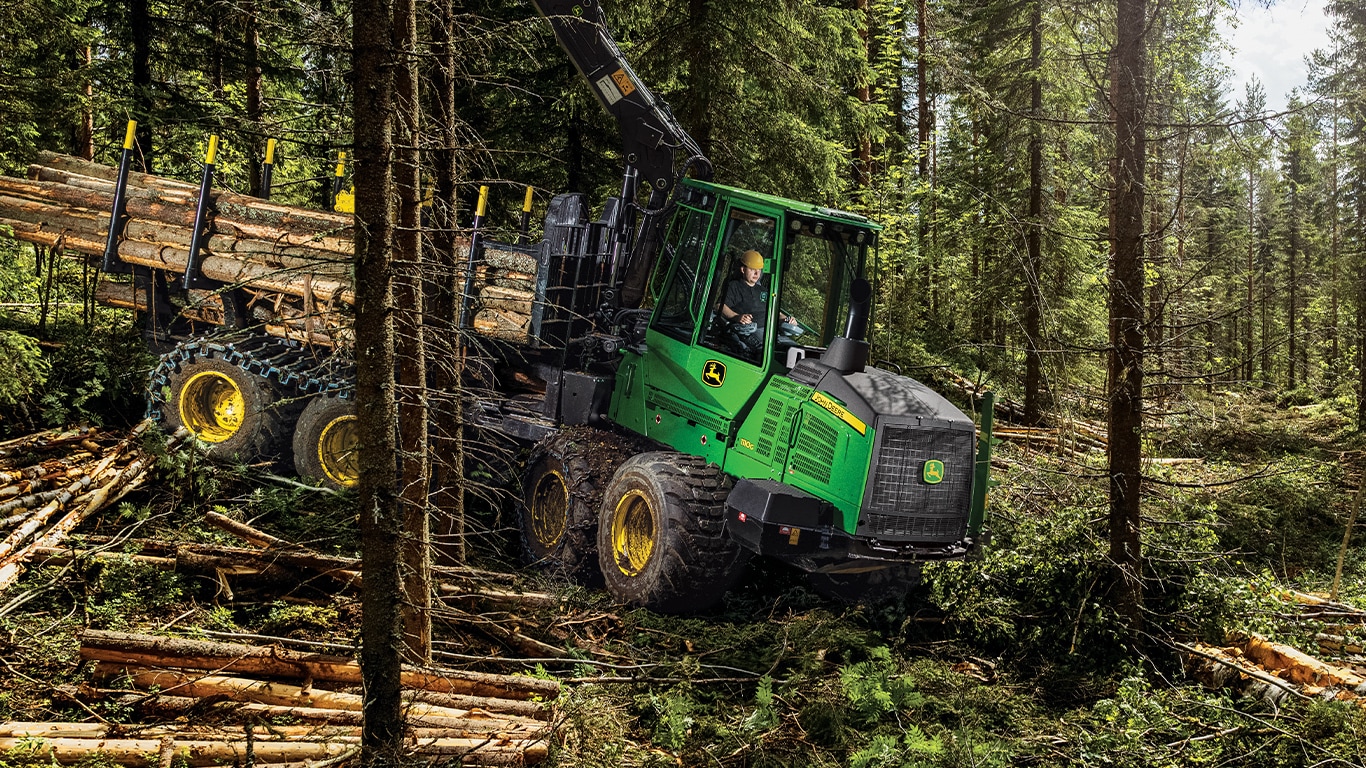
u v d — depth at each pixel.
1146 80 6.72
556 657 6.04
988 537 7.25
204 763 4.10
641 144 8.20
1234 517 11.01
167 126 12.85
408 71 5.17
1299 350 33.69
